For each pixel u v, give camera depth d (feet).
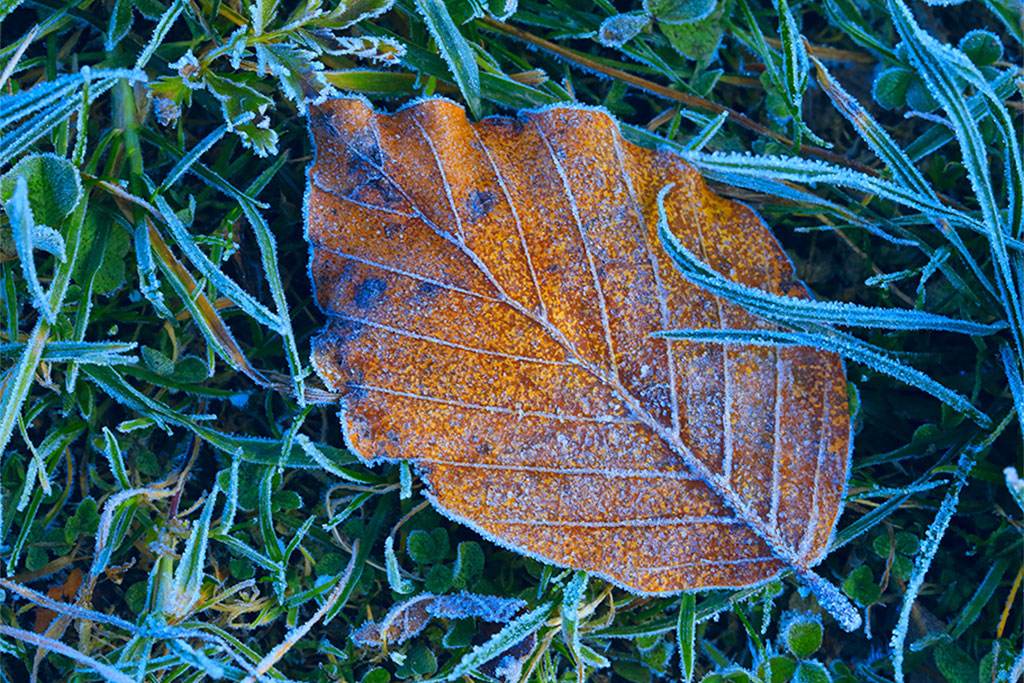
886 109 1.14
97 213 1.08
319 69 1.06
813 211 1.11
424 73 1.09
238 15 1.08
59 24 1.10
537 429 1.06
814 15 1.15
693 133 1.13
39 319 1.06
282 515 1.12
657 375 1.06
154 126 1.11
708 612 1.10
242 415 1.12
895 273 1.09
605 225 1.06
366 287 1.06
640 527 1.06
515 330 1.06
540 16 1.12
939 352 1.12
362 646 1.11
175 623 1.07
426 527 1.11
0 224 1.07
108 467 1.11
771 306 1.06
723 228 1.07
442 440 1.06
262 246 1.08
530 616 1.08
